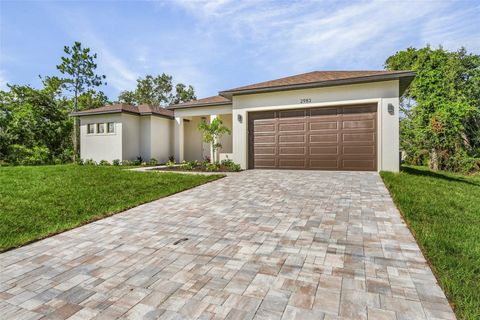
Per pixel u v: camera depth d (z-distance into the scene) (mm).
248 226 4320
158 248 3580
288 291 2457
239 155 12031
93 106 28281
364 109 10250
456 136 15680
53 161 22266
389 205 5328
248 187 7484
